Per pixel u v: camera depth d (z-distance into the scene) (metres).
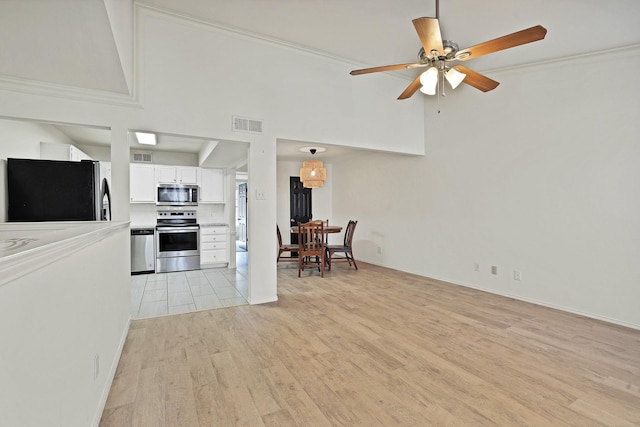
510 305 3.72
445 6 2.89
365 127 4.43
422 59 2.63
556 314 3.41
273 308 3.60
